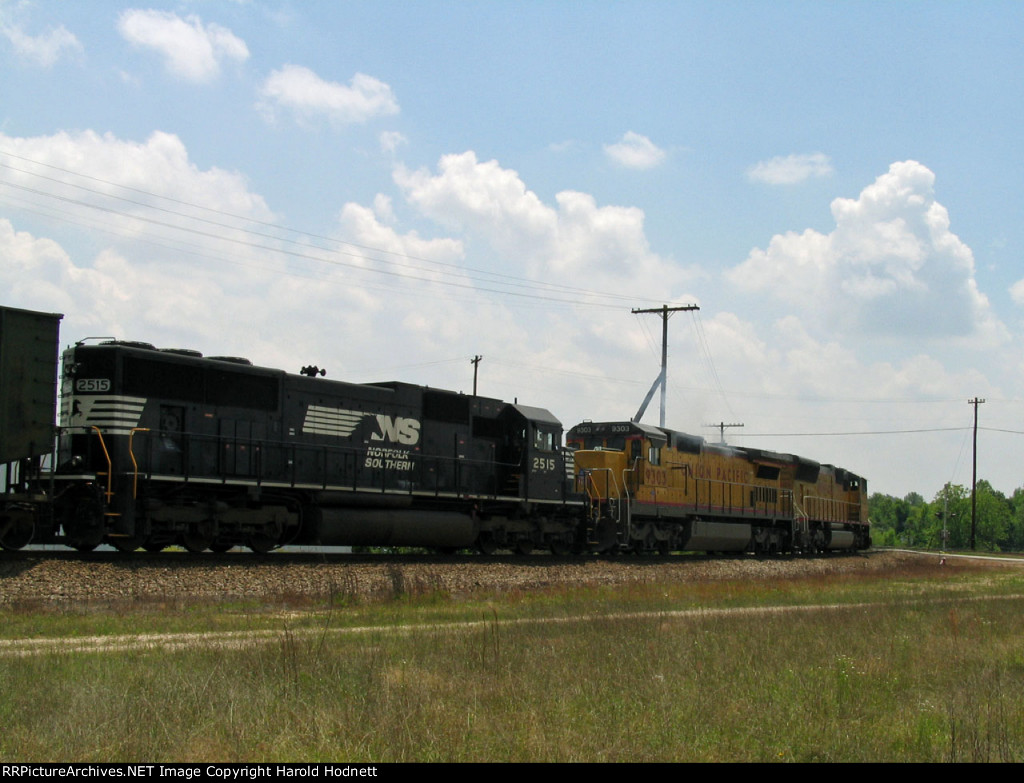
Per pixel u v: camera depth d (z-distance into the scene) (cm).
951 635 1859
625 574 3006
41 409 2052
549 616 1989
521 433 3291
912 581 3734
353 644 1488
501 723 1024
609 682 1253
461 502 3094
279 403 2575
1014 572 4703
